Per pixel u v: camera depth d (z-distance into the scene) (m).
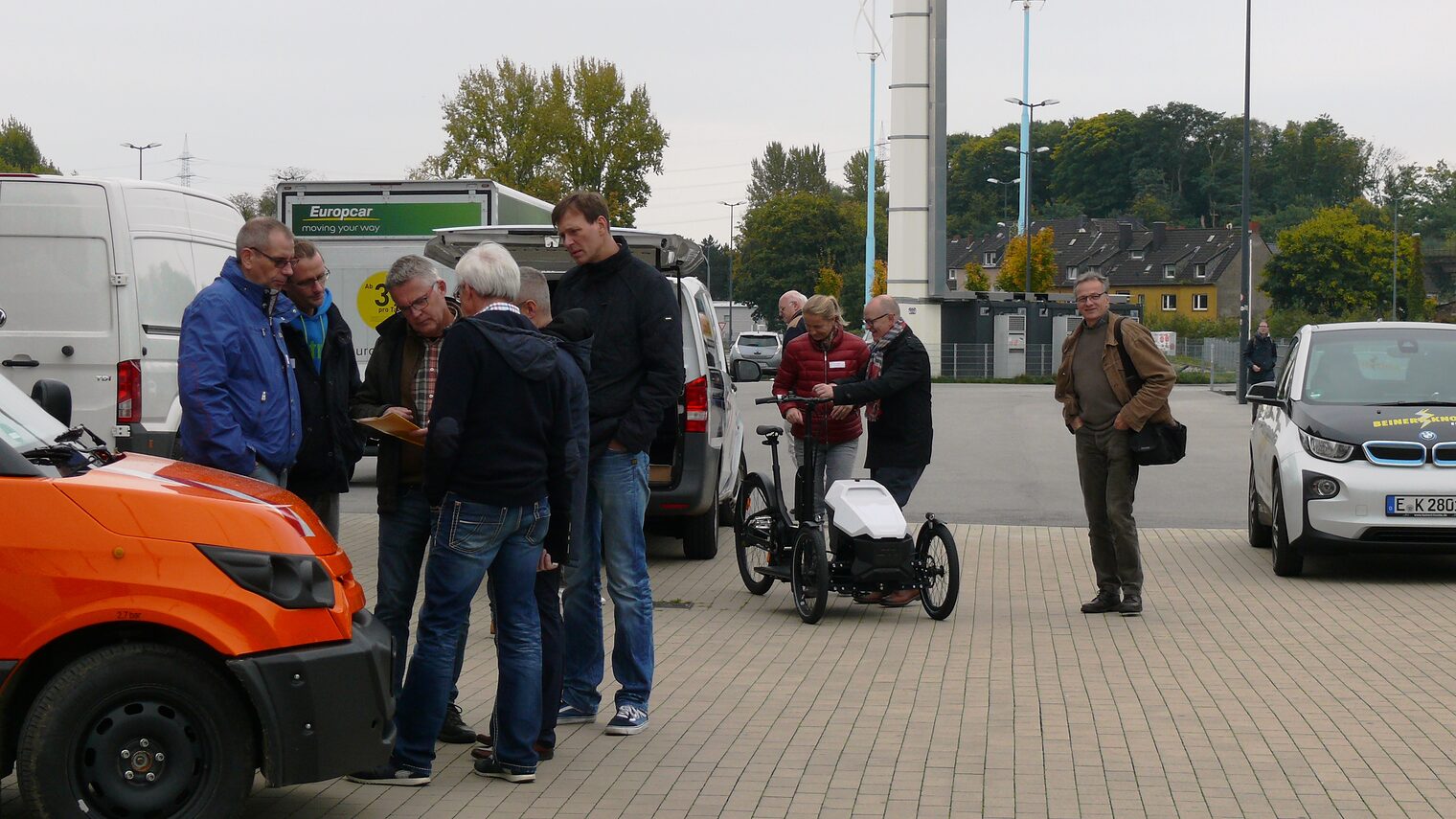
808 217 120.12
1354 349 12.48
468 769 6.19
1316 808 5.68
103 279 11.40
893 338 10.27
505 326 5.78
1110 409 10.03
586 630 6.94
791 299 13.99
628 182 64.44
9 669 4.82
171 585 4.89
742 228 126.44
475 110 63.34
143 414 11.47
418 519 6.28
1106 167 153.38
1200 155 153.50
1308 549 11.46
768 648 8.88
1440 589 11.15
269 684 4.92
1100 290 10.09
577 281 6.90
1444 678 8.02
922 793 5.85
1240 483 19.38
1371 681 7.96
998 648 8.91
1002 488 18.78
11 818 5.27
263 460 6.54
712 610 10.26
